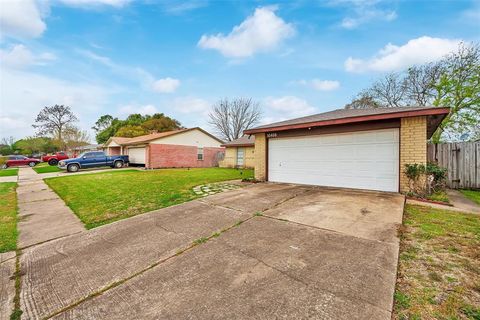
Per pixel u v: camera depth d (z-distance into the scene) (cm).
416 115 573
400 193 614
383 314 179
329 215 436
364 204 506
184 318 191
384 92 1836
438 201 527
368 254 278
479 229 350
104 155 1895
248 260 284
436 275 230
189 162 2114
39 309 220
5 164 2459
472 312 176
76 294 241
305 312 187
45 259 332
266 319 182
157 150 1898
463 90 1313
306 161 818
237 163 2006
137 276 268
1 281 277
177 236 380
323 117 811
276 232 367
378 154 659
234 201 586
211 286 235
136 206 602
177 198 664
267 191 709
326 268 252
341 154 731
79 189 909
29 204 695
